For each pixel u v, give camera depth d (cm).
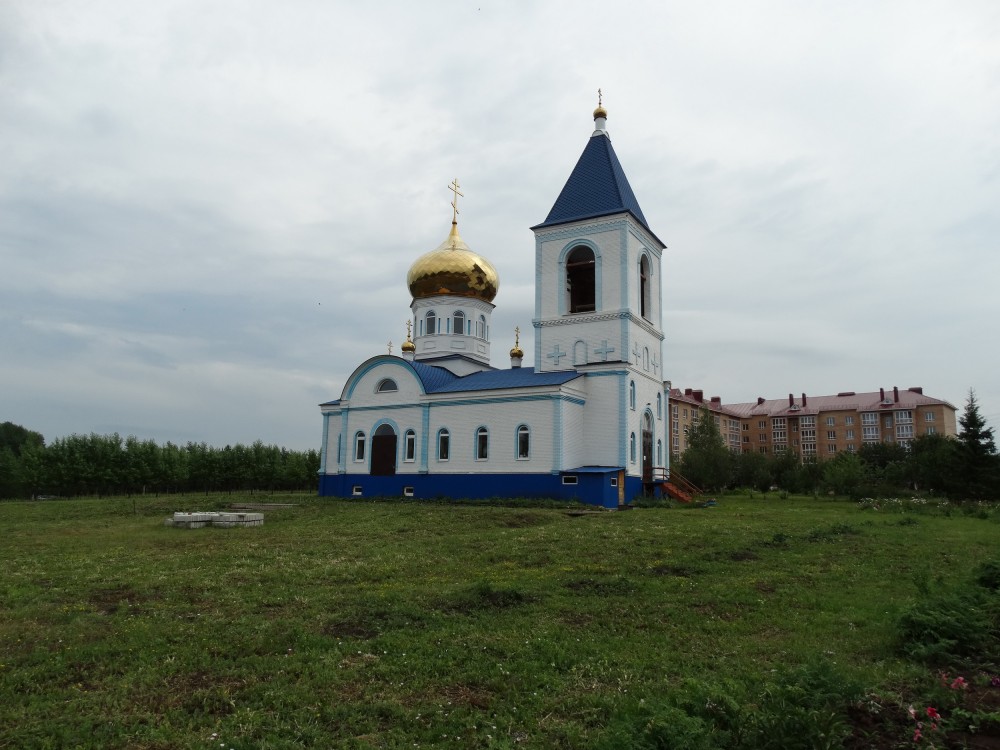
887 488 4756
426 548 1909
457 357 4762
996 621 962
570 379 3812
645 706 660
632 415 3938
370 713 723
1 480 5922
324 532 2312
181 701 754
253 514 2662
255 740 657
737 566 1580
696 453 6100
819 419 11738
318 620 1075
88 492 6044
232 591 1305
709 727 605
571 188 4247
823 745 568
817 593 1283
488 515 2809
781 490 5691
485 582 1323
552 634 996
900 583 1380
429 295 4972
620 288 3947
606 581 1369
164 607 1174
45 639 975
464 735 677
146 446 6362
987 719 646
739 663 869
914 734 616
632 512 3183
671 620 1084
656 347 4366
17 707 736
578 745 650
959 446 4562
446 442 4131
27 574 1506
